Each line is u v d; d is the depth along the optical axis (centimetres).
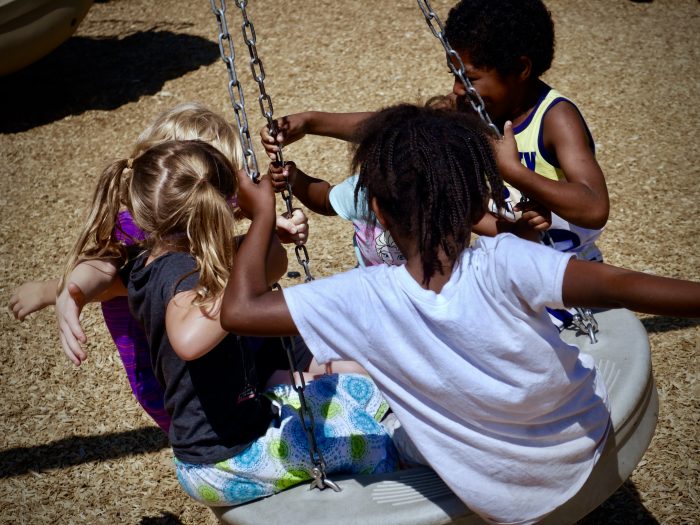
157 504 300
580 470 167
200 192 196
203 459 186
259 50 682
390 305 151
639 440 186
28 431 341
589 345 209
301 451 186
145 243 208
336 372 234
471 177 153
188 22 769
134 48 725
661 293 131
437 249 152
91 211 221
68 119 614
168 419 232
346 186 256
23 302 232
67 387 366
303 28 716
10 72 607
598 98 570
